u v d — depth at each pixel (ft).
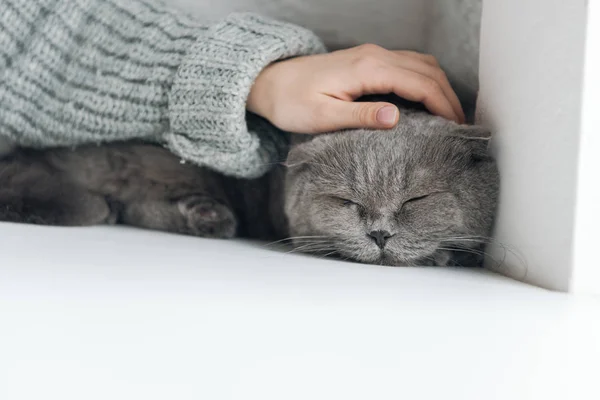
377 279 3.28
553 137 3.21
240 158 4.39
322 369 1.98
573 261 3.06
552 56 3.22
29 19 4.83
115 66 4.67
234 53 4.28
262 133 4.67
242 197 5.09
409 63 4.51
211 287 2.84
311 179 4.30
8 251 3.38
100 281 2.83
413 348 2.17
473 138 3.96
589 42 2.97
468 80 4.96
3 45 4.84
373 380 1.92
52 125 4.87
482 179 4.00
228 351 2.09
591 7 2.95
